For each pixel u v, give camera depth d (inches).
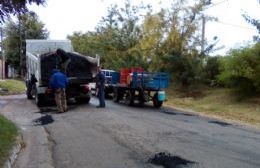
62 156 408.5
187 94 1148.5
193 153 421.4
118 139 491.8
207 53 1214.3
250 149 453.4
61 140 490.9
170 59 1190.3
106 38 1838.1
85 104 921.5
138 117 704.4
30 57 984.9
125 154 413.7
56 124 619.5
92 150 433.4
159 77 930.1
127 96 965.8
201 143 478.0
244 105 903.7
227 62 975.6
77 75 879.1
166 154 414.0
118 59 1638.8
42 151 434.0
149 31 1288.1
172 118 716.7
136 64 1380.4
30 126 606.2
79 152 424.8
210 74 1179.9
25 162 386.3
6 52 2269.9
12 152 397.1
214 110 884.6
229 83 989.8
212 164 377.7
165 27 1262.3
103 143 469.1
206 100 1023.6
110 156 405.4
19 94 1304.1
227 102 961.5
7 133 466.9
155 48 1267.2
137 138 498.6
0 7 358.9
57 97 780.0
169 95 1165.1
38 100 874.8
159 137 508.4
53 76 781.3
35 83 924.6
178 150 434.0
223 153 426.6
